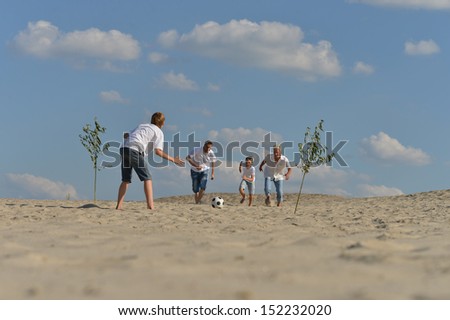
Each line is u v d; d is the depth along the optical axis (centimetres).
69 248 1249
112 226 1703
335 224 1889
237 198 4566
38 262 1073
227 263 1048
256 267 1014
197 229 1661
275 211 2522
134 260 1077
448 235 1555
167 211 2280
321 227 1777
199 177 3288
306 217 2180
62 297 831
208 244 1300
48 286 886
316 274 958
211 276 948
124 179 2319
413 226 1836
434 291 866
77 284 897
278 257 1102
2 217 1959
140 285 890
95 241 1365
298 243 1300
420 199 3522
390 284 902
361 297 838
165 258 1100
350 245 1252
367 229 1723
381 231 1650
